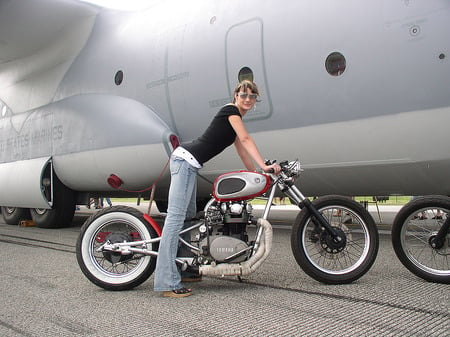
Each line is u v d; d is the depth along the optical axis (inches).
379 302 114.0
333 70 191.3
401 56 175.3
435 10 169.9
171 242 124.2
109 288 131.9
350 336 91.1
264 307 112.8
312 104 197.6
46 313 111.9
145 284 141.0
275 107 208.8
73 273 159.2
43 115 319.9
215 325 100.4
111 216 134.1
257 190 125.0
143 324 102.4
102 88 289.3
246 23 220.4
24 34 311.0
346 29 188.2
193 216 134.8
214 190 128.3
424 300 114.8
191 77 238.7
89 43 312.8
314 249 143.2
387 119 180.2
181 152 126.3
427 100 171.3
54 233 296.2
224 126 124.9
